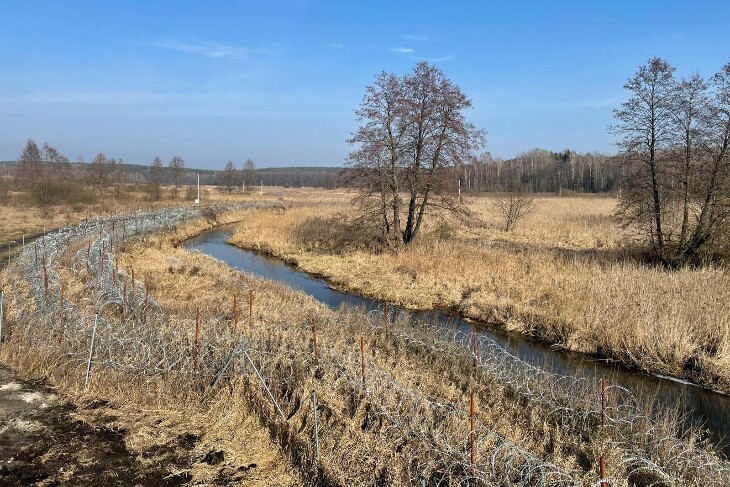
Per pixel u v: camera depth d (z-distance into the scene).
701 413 10.31
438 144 23.66
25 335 10.77
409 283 19.80
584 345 13.70
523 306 16.16
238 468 7.45
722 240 19.22
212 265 21.78
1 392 9.23
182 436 8.23
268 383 9.22
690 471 7.47
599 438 8.17
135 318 12.26
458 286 18.69
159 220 32.59
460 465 7.12
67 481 6.97
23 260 17.58
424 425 8.03
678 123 19.64
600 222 35.88
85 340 10.41
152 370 9.62
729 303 13.85
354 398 8.74
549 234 31.22
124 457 7.58
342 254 25.73
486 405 9.36
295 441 7.85
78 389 9.45
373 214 24.95
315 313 14.41
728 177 19.27
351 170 24.83
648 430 8.01
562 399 9.61
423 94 23.41
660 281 16.03
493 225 35.53
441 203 24.94
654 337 12.88
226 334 10.91
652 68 19.72
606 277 17.05
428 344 11.80
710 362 11.88
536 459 6.80
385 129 24.16
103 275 15.41
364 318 13.70
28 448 7.68
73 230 25.86
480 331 15.38
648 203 20.92
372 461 7.26
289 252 27.45
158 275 18.58
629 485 7.25
